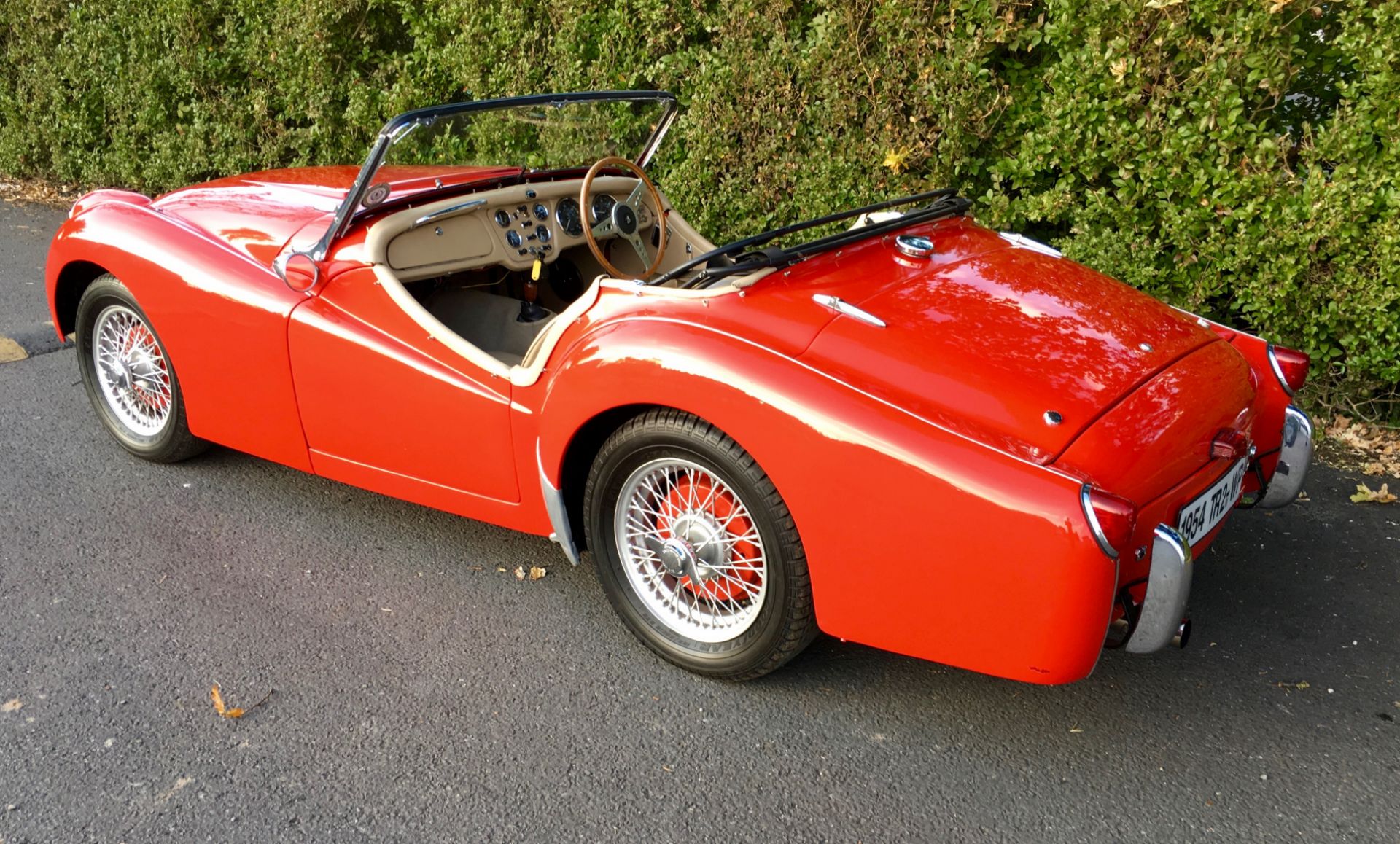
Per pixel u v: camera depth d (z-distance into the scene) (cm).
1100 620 224
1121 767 261
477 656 302
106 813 241
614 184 406
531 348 305
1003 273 316
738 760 262
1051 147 477
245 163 771
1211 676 298
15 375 498
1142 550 238
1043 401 247
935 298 291
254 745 264
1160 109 450
